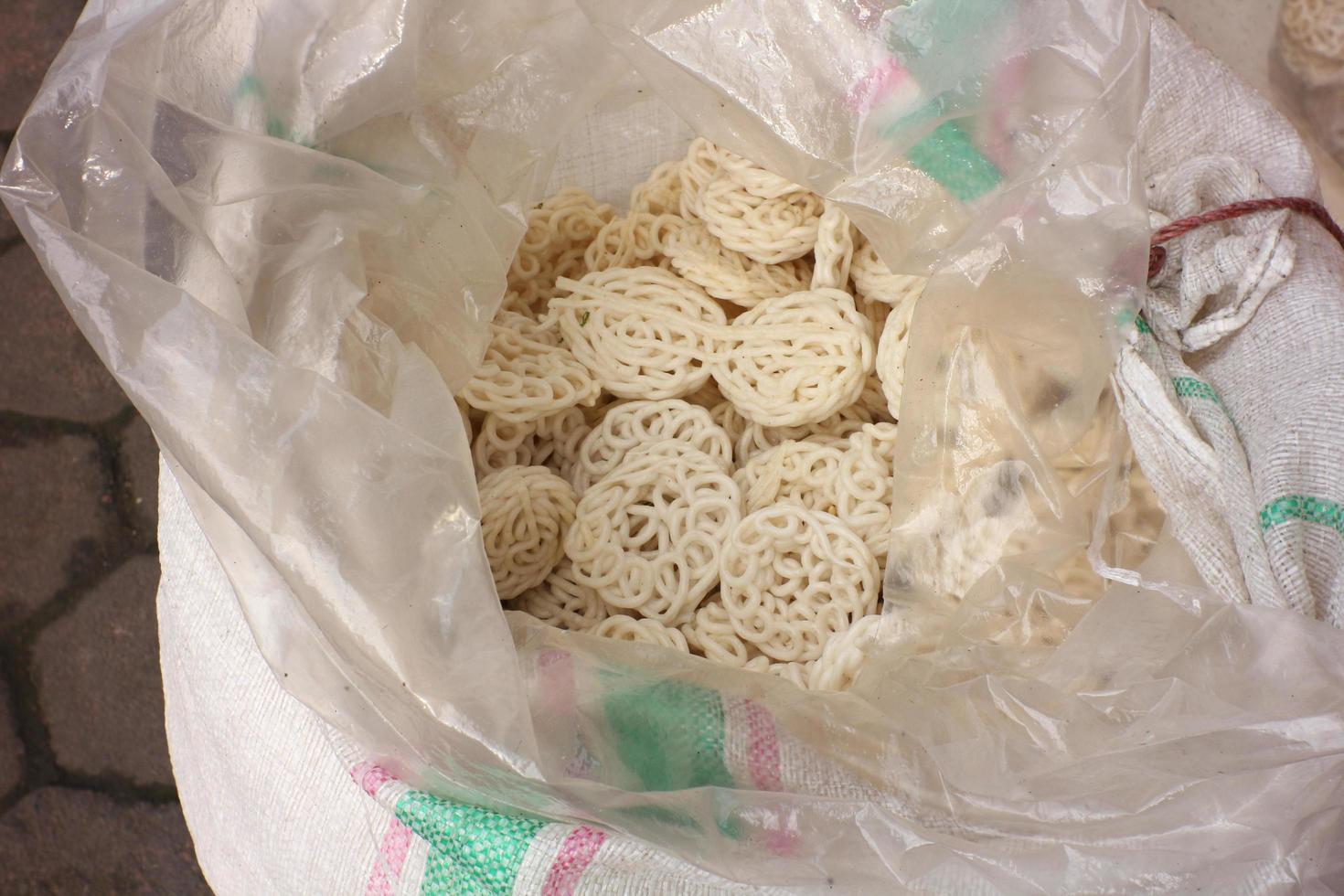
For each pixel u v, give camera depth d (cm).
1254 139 78
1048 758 65
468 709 64
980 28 71
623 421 80
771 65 73
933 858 62
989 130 72
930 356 74
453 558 65
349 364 70
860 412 82
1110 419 75
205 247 68
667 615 76
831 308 79
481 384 78
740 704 67
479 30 74
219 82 71
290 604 65
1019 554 72
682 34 73
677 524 77
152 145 69
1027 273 72
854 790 65
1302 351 72
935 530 73
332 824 67
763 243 80
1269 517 70
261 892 71
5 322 113
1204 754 63
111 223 67
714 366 80
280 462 65
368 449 66
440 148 76
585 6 73
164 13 69
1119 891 61
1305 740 63
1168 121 79
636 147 87
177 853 103
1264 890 61
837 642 73
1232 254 73
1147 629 67
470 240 76
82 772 104
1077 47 71
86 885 102
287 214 71
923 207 74
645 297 82
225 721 70
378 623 64
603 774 65
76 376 112
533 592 79
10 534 109
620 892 63
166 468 75
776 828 63
